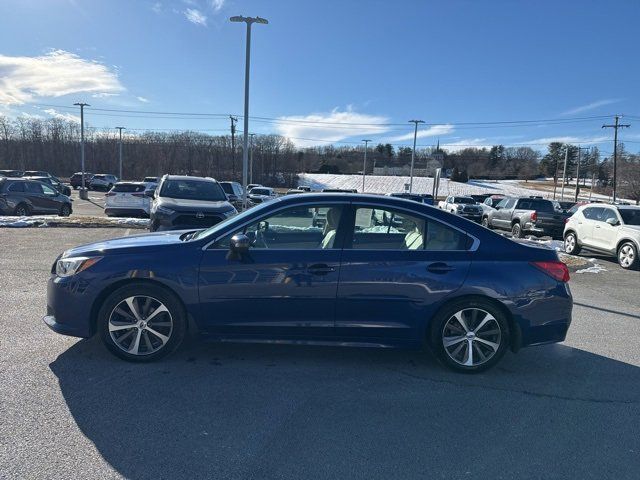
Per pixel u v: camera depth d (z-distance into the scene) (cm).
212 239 438
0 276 761
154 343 436
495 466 299
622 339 576
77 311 427
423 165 13662
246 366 440
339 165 13550
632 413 377
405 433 335
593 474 294
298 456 301
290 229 446
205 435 321
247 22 1991
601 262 1315
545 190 9981
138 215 2195
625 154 7269
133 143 9238
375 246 439
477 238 446
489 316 438
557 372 459
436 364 465
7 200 1794
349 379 423
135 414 345
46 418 334
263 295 428
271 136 9962
